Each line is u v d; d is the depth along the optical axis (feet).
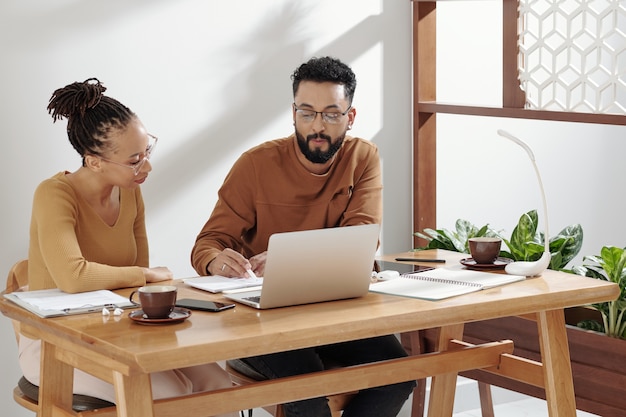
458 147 14.44
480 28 14.40
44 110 11.35
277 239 7.53
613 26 11.74
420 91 13.79
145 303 7.32
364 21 13.44
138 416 6.93
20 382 9.05
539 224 15.37
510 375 9.45
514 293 8.28
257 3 12.60
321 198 10.54
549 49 12.38
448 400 10.40
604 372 10.64
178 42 12.11
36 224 9.00
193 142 12.34
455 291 8.27
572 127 15.56
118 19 11.70
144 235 9.96
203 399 7.63
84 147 8.93
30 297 8.18
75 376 8.57
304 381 8.07
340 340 7.25
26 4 11.14
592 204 15.94
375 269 9.54
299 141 10.12
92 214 9.12
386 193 13.91
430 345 12.35
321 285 7.92
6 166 11.20
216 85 12.42
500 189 14.92
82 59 11.53
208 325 7.25
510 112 12.62
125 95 11.83
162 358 6.53
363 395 9.37
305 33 13.00
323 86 9.86
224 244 10.32
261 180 10.42
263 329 7.08
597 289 8.58
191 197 12.39
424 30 13.70
